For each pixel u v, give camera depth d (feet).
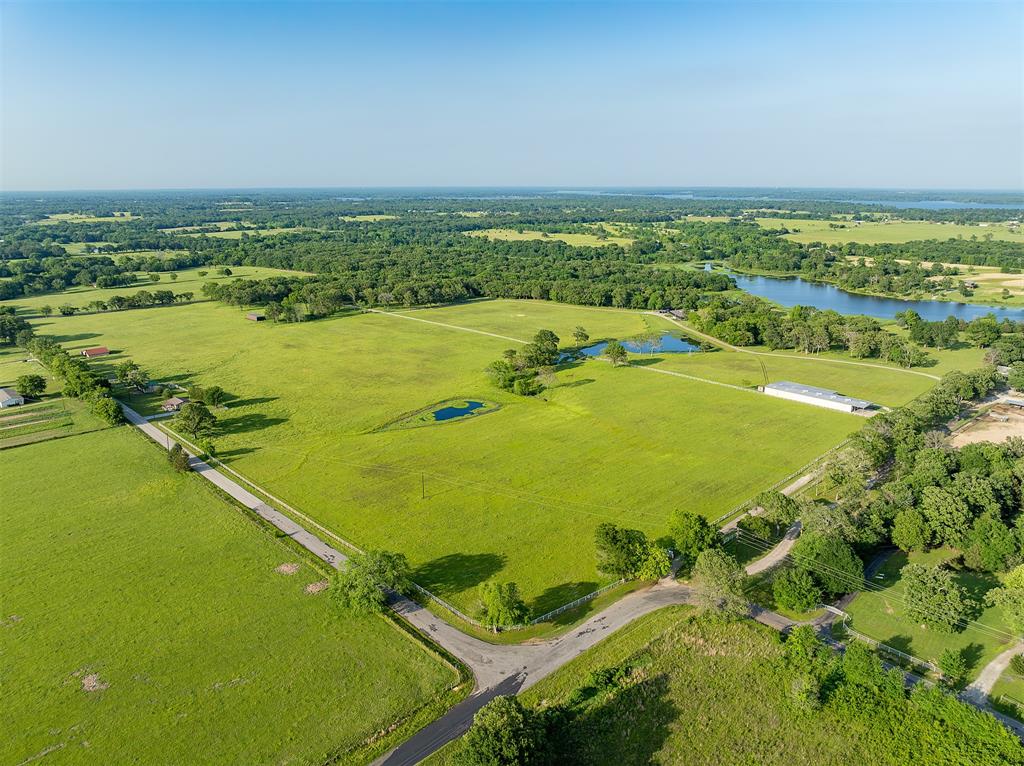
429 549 291.79
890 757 186.70
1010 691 208.64
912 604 237.86
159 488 350.43
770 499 300.40
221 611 247.09
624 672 216.13
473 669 218.59
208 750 185.68
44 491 347.36
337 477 366.43
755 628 239.09
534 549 291.58
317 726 193.98
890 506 294.46
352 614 245.04
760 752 189.57
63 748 186.80
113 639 231.91
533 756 173.68
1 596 256.52
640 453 397.19
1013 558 260.83
